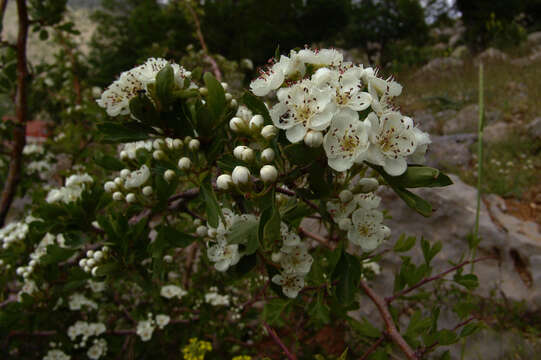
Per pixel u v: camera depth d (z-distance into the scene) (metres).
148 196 0.18
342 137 0.13
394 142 0.13
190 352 0.29
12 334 0.29
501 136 0.66
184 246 0.17
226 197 0.17
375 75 0.15
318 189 0.14
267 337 0.35
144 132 0.17
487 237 0.39
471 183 0.55
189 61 0.51
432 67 1.23
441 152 0.64
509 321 0.35
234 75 0.53
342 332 0.37
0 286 0.26
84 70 0.55
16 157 0.35
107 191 0.19
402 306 0.37
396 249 0.21
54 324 0.29
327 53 0.15
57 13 0.34
